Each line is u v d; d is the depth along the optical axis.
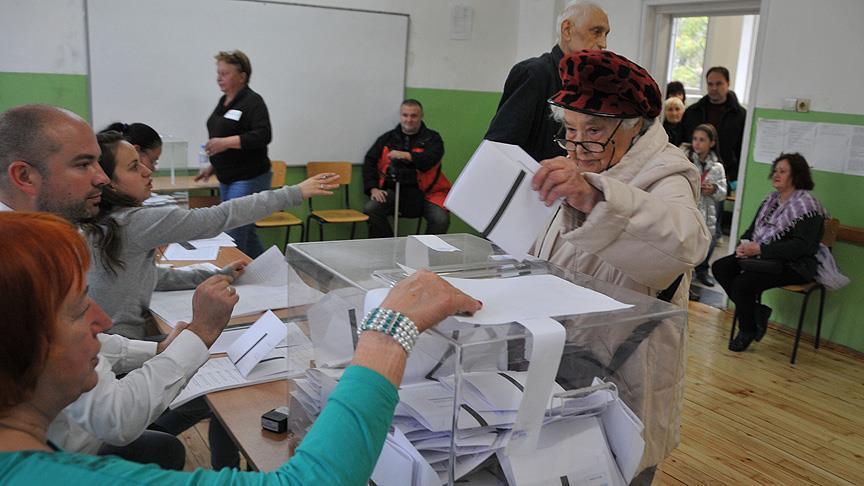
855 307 4.03
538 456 0.90
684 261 1.13
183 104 4.86
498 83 6.18
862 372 3.75
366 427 0.71
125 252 1.81
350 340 1.01
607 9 5.45
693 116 5.77
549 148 2.46
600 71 1.24
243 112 4.14
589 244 1.12
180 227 1.91
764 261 3.88
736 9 4.69
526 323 0.85
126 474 0.66
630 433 0.96
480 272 1.13
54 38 4.39
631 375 1.00
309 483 0.67
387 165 5.45
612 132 1.28
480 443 0.85
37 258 0.70
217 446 1.92
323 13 5.23
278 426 1.28
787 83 4.26
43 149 1.45
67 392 0.76
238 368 1.57
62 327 0.73
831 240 3.93
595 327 0.91
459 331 0.83
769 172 4.39
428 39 5.74
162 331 1.83
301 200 2.25
